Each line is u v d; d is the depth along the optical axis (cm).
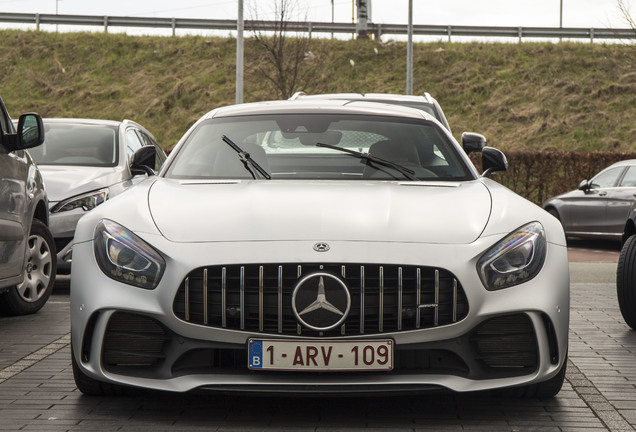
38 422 445
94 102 3550
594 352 635
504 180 2223
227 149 580
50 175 990
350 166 562
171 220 462
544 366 446
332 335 429
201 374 439
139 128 1210
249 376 436
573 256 1520
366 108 638
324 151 576
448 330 433
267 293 433
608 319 789
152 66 3875
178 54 3959
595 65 3762
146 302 439
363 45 4000
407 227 451
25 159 776
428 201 487
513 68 3784
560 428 437
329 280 426
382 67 3847
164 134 3322
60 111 3459
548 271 452
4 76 3741
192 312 438
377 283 432
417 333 431
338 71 3788
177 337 440
